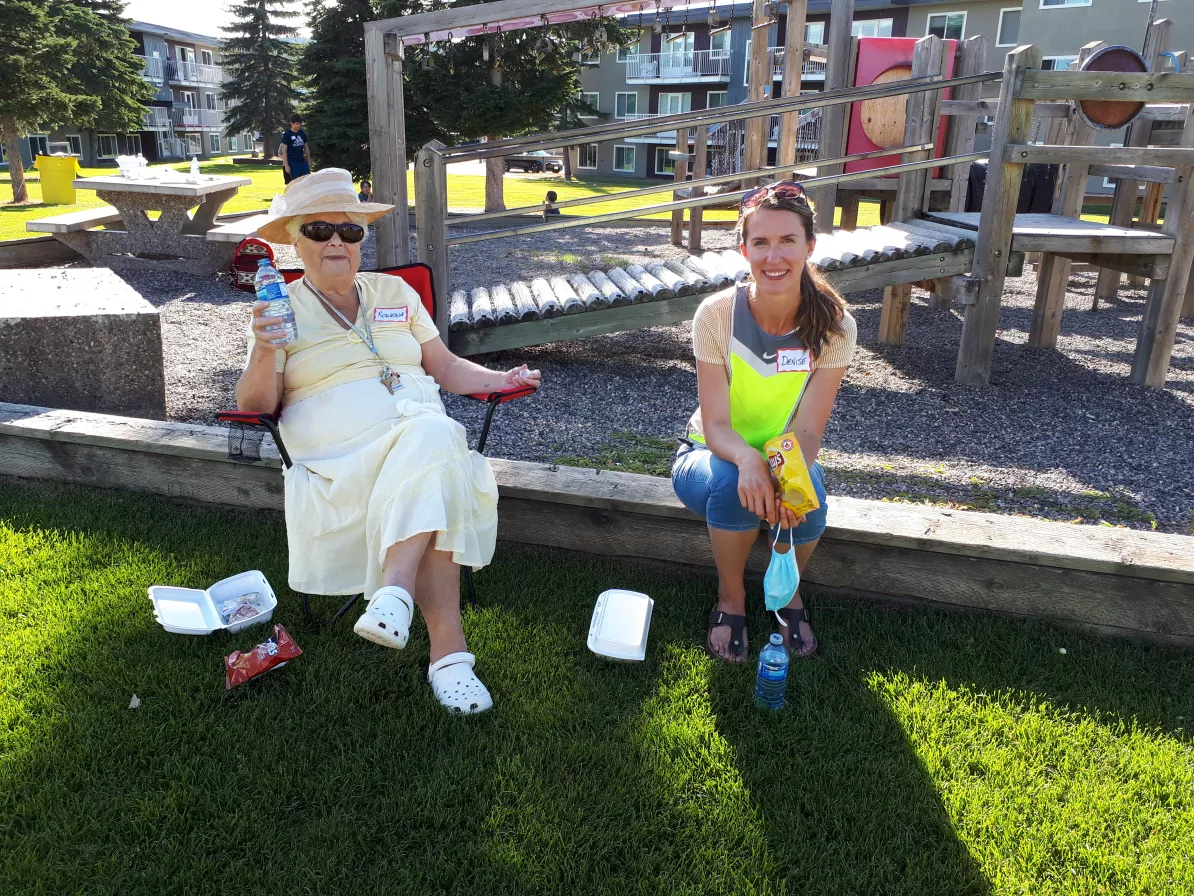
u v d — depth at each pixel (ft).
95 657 7.98
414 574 7.12
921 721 7.49
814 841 6.22
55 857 5.87
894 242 18.21
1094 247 17.17
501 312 18.17
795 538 8.22
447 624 7.63
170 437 11.05
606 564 10.01
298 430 8.19
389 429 7.89
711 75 113.09
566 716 7.41
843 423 15.79
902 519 9.25
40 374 13.34
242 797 6.43
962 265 18.01
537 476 10.18
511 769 6.75
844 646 8.54
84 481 11.51
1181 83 15.85
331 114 57.93
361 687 7.65
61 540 10.16
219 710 7.36
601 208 62.49
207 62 185.68
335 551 7.89
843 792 6.64
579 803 6.50
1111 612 8.66
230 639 8.30
